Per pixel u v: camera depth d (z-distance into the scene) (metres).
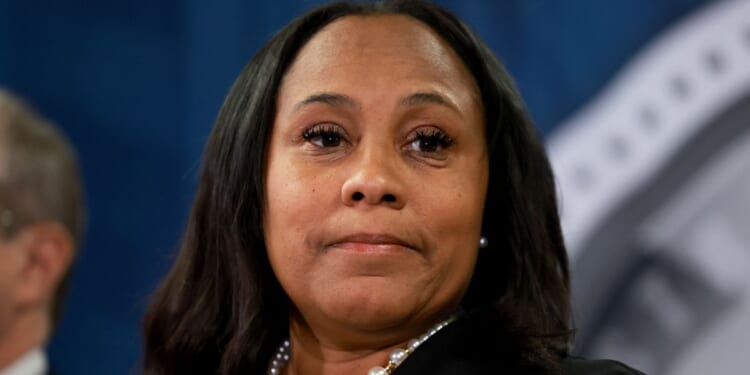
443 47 5.21
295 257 4.91
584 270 7.83
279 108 5.17
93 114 8.58
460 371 4.98
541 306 5.25
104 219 8.53
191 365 5.60
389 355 5.08
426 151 4.98
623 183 7.84
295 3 8.38
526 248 5.31
